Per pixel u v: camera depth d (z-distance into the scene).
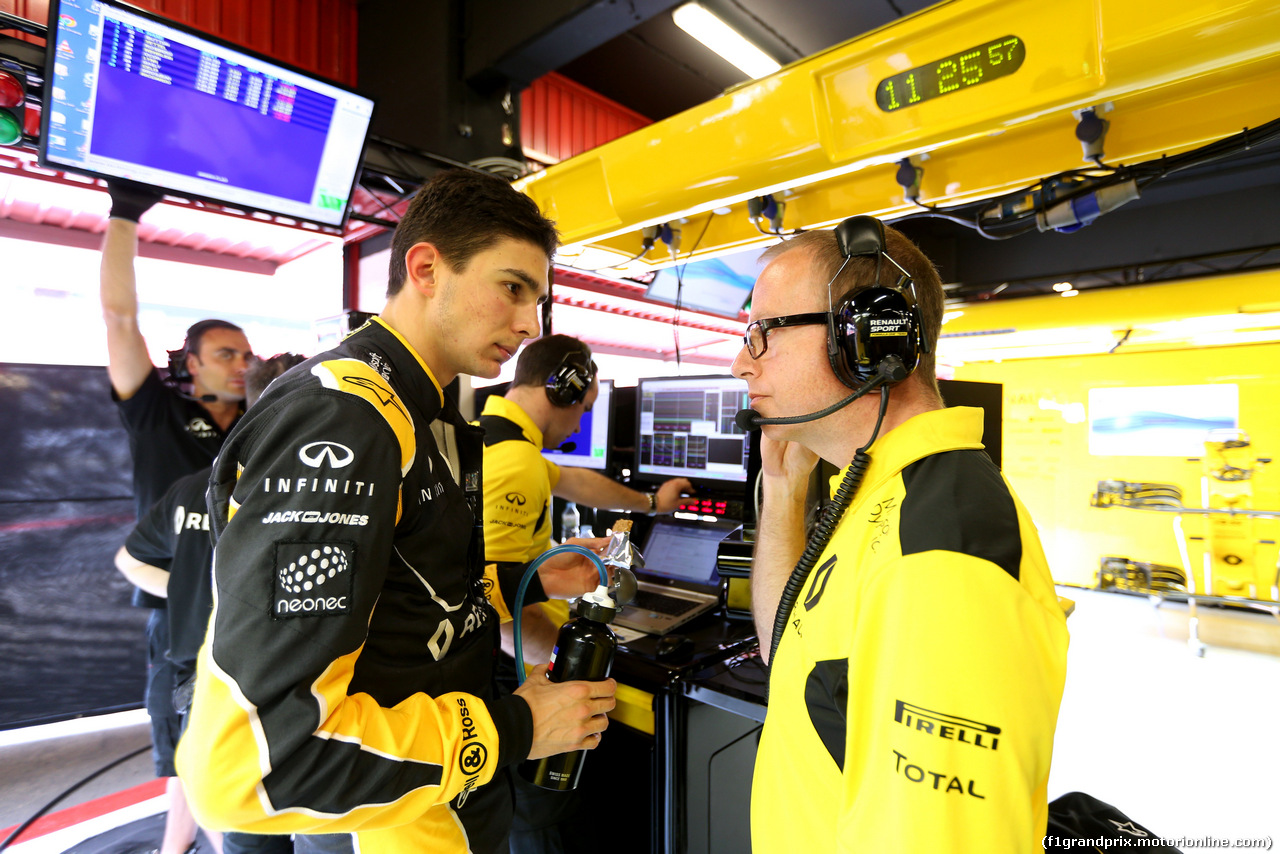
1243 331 5.66
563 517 2.34
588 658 0.95
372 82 3.78
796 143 1.55
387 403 0.69
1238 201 5.71
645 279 4.64
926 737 0.47
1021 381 6.95
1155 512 6.30
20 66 2.01
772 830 0.66
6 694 2.92
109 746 2.86
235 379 2.53
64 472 3.07
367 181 3.03
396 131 3.61
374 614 0.72
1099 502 6.56
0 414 2.96
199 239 4.01
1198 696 3.82
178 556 1.66
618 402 2.29
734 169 1.67
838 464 0.80
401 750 0.64
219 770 0.57
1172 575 6.19
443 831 0.80
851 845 0.51
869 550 0.59
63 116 1.89
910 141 1.39
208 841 1.99
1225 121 1.31
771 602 1.01
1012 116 1.27
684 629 1.54
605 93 5.46
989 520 0.54
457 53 3.37
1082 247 6.36
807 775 0.62
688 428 1.95
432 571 0.78
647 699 1.35
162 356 3.81
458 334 0.81
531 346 1.66
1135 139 1.40
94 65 1.87
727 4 3.77
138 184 2.07
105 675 3.11
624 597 0.99
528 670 1.44
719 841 1.36
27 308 3.67
